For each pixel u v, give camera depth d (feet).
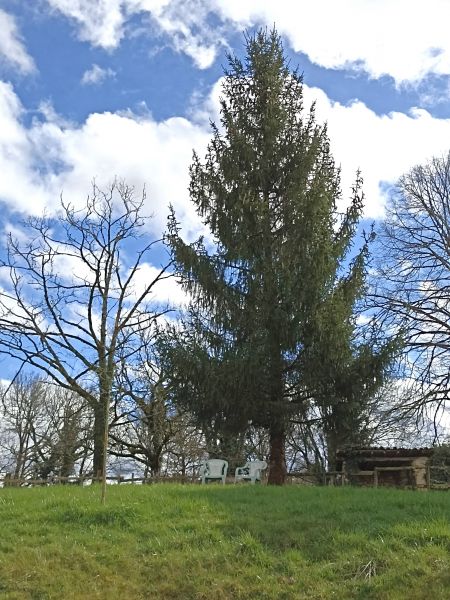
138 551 37.70
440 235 97.45
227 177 73.15
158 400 97.81
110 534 40.40
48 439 125.90
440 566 33.06
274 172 74.33
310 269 66.64
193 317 70.18
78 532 41.14
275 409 65.87
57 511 45.32
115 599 32.65
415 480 73.51
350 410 66.80
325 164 74.43
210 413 67.62
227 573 34.65
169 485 60.08
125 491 53.93
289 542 37.81
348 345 65.36
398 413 88.89
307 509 43.80
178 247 71.31
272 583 33.35
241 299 69.31
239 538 38.19
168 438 107.34
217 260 71.56
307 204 69.26
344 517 41.16
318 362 65.57
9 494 55.72
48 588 33.73
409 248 96.53
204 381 64.90
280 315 65.46
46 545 39.01
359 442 76.95
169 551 37.42
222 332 69.26
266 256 70.03
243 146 73.36
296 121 75.25
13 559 37.09
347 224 72.59
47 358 93.56
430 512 41.45
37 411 142.51
